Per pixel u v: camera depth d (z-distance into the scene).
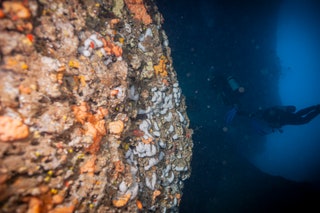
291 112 8.11
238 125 13.38
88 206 1.83
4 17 1.55
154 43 3.22
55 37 1.90
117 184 2.14
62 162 1.72
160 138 3.06
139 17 3.10
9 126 1.43
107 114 2.24
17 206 1.40
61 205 1.65
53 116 1.72
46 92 1.72
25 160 1.53
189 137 3.72
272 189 8.09
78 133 1.86
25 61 1.64
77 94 2.00
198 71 12.54
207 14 13.47
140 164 2.68
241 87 7.48
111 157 2.16
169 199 3.12
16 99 1.53
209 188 7.25
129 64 2.73
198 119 10.68
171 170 3.23
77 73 2.02
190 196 6.57
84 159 1.89
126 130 2.47
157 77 3.19
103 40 2.31
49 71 1.78
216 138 9.41
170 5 10.73
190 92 11.55
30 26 1.70
